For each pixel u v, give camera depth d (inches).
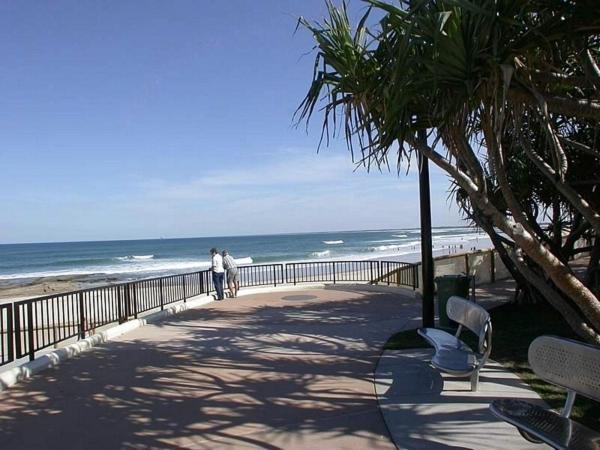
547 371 145.8
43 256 3590.1
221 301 594.6
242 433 182.5
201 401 221.0
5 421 201.0
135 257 3149.6
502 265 657.0
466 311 230.1
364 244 3486.7
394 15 158.9
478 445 162.6
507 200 185.2
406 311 465.1
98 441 179.3
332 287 679.7
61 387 247.8
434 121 172.7
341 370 265.3
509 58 145.4
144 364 292.0
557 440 121.7
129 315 439.5
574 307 360.5
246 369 274.8
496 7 135.9
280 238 5930.1
